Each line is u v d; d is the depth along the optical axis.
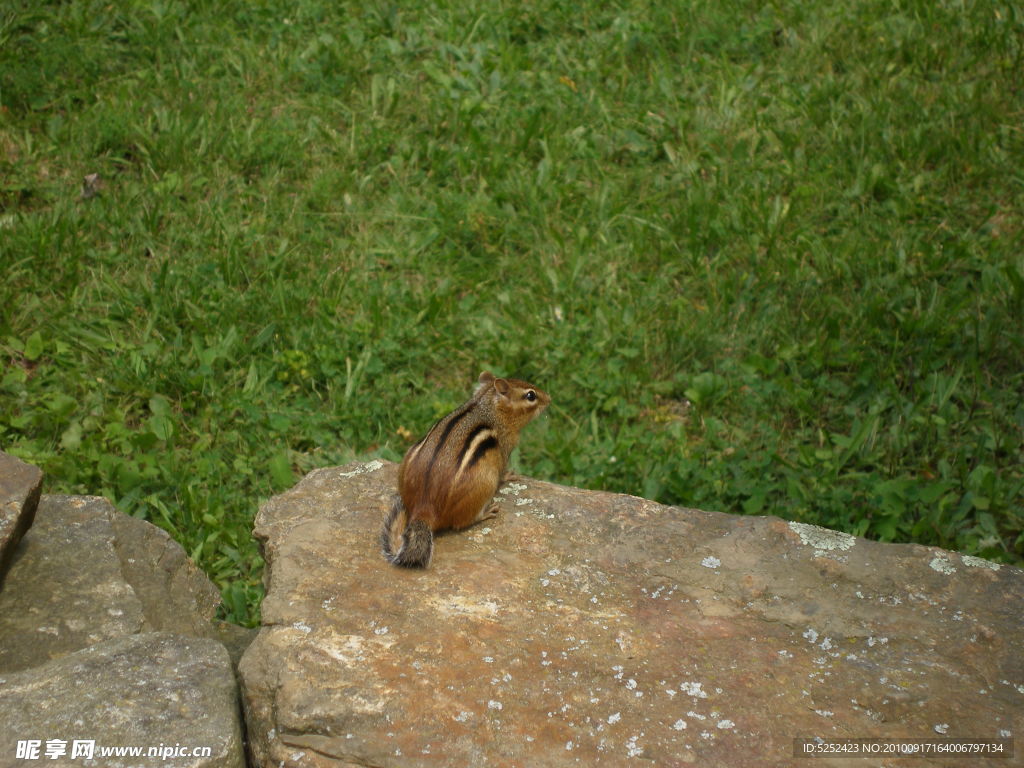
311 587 3.86
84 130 8.49
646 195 8.61
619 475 6.39
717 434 6.76
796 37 10.24
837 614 3.81
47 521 4.62
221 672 3.50
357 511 4.36
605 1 10.80
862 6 10.58
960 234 8.05
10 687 3.34
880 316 7.29
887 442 6.59
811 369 7.09
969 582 3.95
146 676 3.43
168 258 7.61
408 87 9.54
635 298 7.63
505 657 3.55
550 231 8.08
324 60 9.68
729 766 3.16
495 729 3.27
